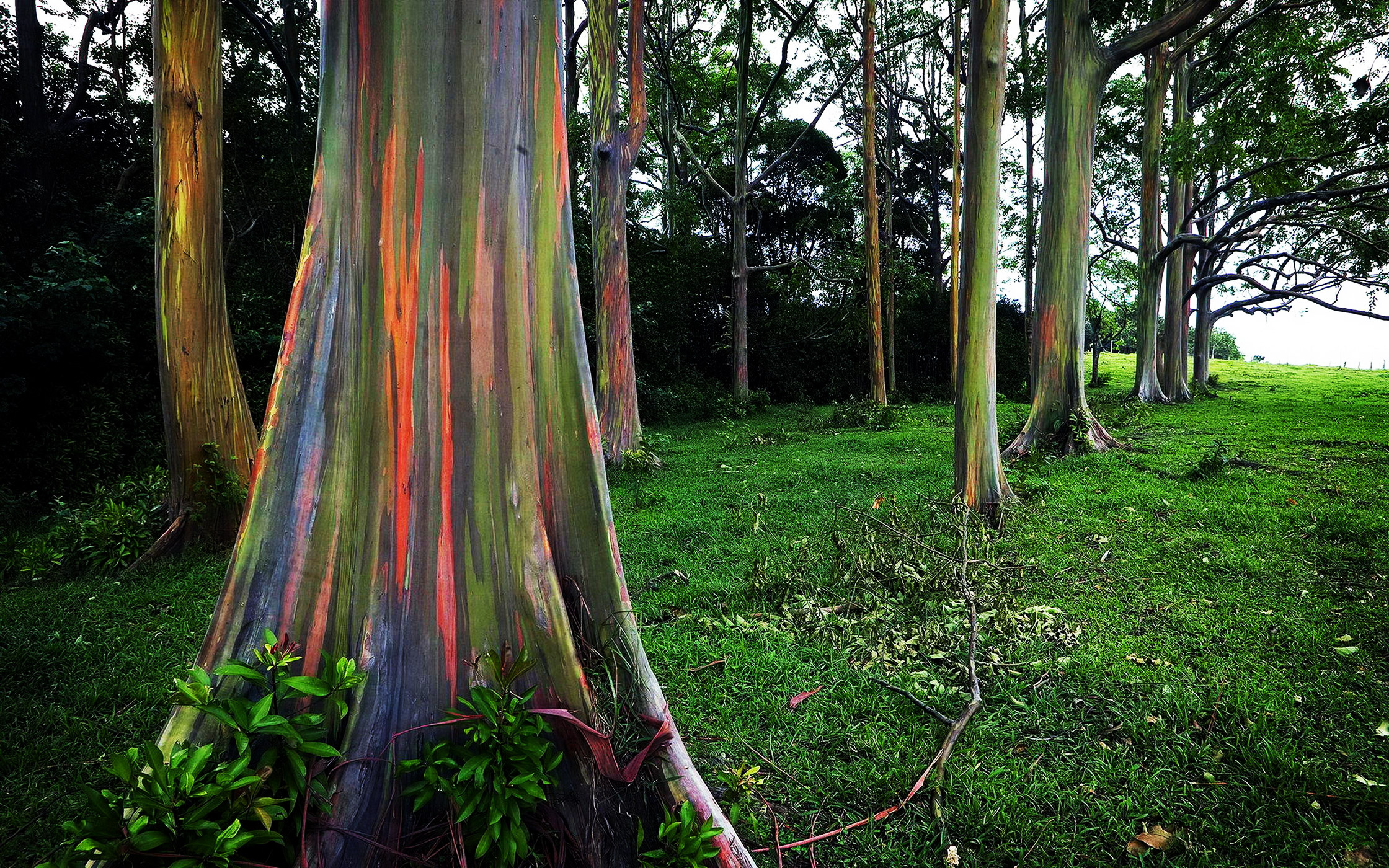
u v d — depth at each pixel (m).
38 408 9.23
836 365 26.22
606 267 12.11
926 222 29.67
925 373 28.83
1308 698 3.06
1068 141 10.12
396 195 1.86
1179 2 13.86
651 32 19.56
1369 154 15.34
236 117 12.95
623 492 8.55
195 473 6.27
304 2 16.25
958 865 2.21
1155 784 2.54
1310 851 2.18
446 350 1.89
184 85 6.01
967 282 6.66
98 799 1.38
